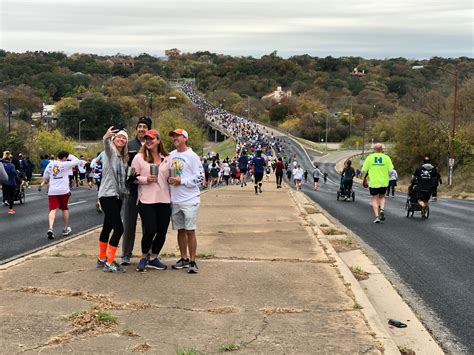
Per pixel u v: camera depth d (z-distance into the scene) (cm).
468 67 13738
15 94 14238
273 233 1241
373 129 12556
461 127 6138
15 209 1939
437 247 1204
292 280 779
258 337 544
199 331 560
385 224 1608
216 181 3925
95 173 1992
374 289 827
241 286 742
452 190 4131
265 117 16550
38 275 789
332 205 2323
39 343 519
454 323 676
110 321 582
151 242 825
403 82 17062
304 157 9956
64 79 17762
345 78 19438
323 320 600
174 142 824
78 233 1316
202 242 1100
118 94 15675
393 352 510
